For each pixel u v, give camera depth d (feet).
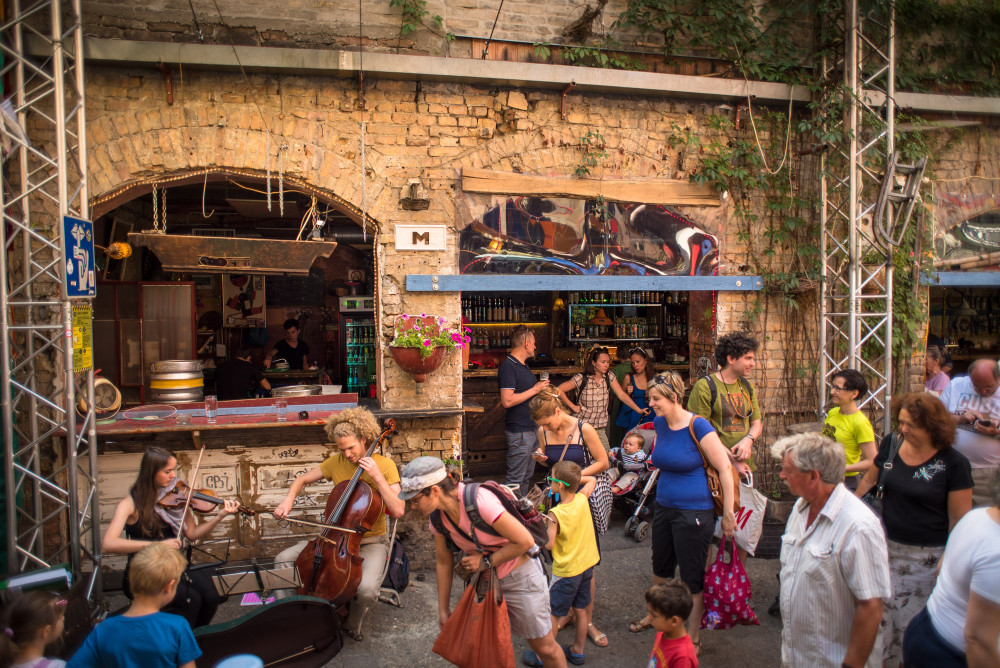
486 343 31.89
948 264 23.26
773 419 21.81
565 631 14.53
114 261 26.61
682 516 13.02
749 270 21.47
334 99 18.21
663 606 10.04
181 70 17.17
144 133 17.17
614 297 32.81
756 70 20.75
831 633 8.67
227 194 26.76
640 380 24.12
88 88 16.87
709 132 21.03
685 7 20.74
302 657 12.55
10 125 15.19
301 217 30.40
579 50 19.72
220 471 17.40
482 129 19.17
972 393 15.40
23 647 9.13
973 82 23.13
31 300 15.51
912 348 22.34
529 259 19.71
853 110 20.45
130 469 17.17
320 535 13.71
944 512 10.92
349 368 30.40
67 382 14.92
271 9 17.99
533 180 19.54
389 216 18.61
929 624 8.45
